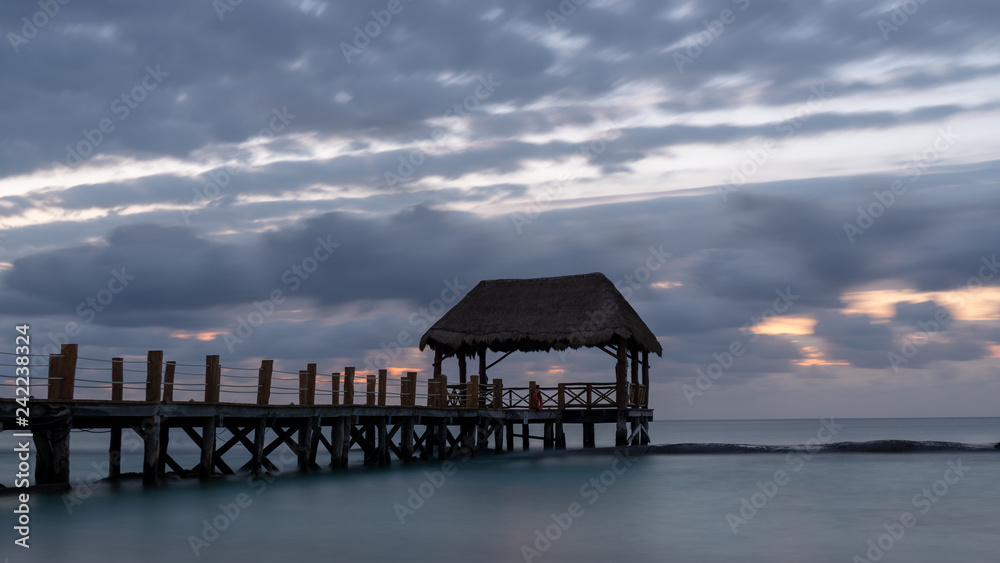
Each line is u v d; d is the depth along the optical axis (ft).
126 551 47.80
